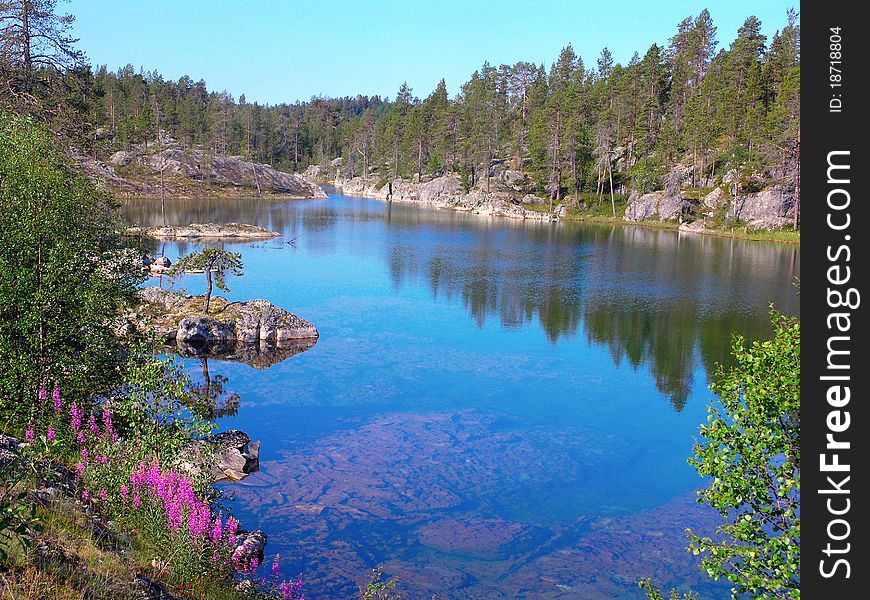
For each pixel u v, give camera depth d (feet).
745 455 39.40
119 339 65.21
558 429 92.27
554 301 182.60
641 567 59.21
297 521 64.54
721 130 403.75
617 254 277.23
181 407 54.60
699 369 122.52
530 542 62.95
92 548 36.70
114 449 48.73
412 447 84.48
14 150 62.69
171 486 45.21
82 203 65.92
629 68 489.26
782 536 35.99
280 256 254.88
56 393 53.16
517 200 484.74
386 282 207.62
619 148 490.49
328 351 129.39
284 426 89.86
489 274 226.17
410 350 131.95
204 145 605.31
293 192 581.12
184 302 140.67
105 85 555.69
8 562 30.60
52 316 60.34
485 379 114.42
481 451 84.02
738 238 335.26
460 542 62.44
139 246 79.66
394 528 64.39
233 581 45.14
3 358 57.31
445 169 599.57
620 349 135.64
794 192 346.95
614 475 78.07
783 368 38.86
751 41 429.79
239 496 69.21
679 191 396.78
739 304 180.24
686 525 66.80
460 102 619.67
